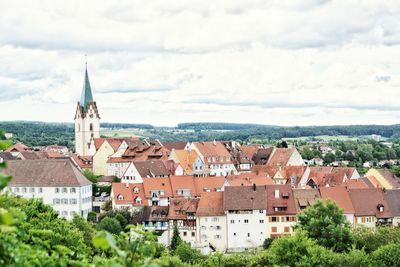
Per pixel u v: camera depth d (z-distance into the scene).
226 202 142.12
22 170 164.75
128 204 162.75
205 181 171.25
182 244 109.62
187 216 145.00
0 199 15.95
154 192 164.62
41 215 64.12
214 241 142.38
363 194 146.75
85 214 164.25
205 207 143.62
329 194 145.12
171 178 169.38
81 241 57.72
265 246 136.50
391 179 189.75
